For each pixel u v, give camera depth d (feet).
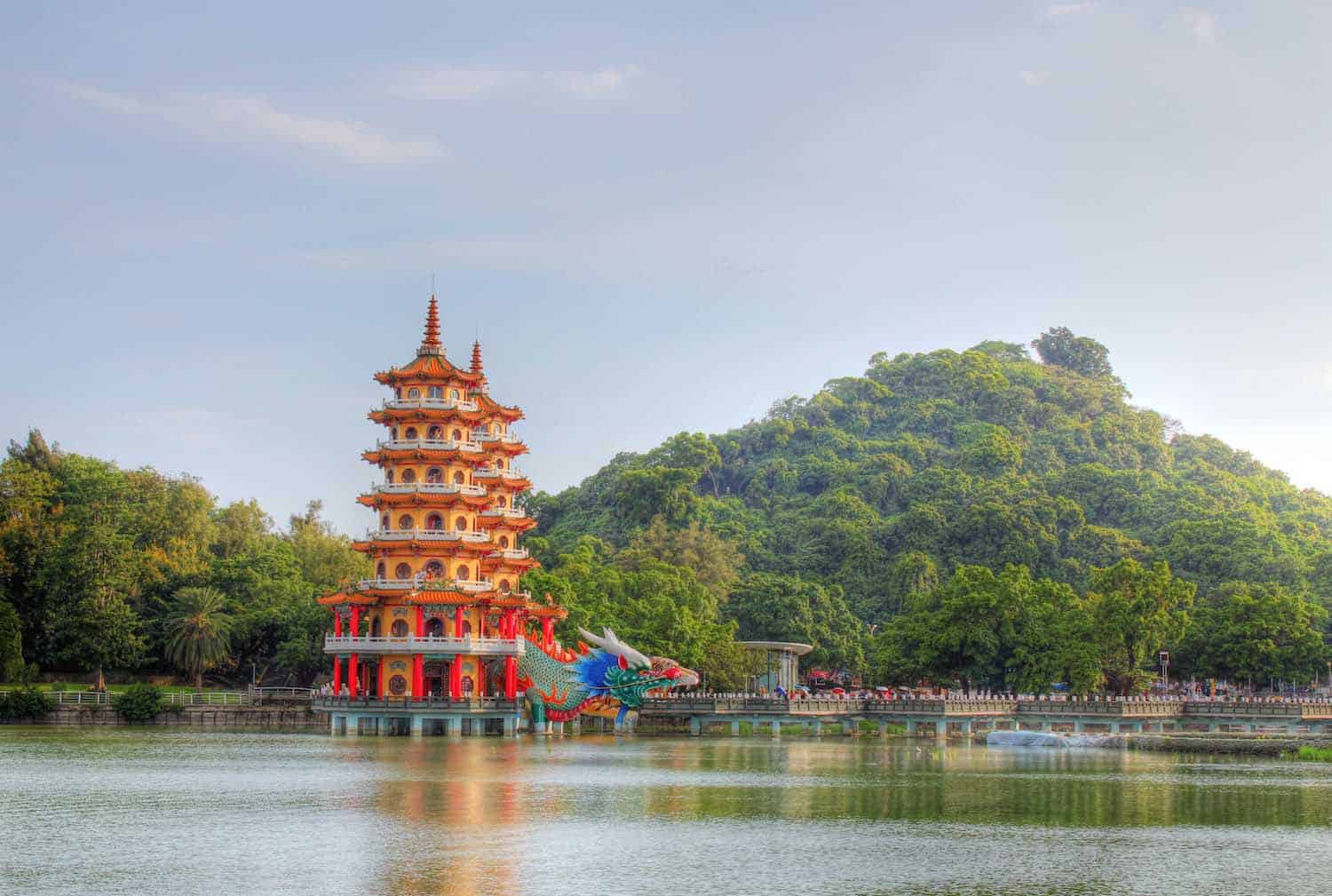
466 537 496.64
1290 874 226.17
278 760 382.01
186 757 389.80
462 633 483.92
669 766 373.61
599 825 265.95
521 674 493.36
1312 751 430.20
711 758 400.26
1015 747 459.32
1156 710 519.60
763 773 359.87
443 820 270.46
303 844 243.19
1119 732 511.40
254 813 277.23
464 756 400.26
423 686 486.38
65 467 647.15
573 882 213.66
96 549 589.73
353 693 482.69
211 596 585.63
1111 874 225.35
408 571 492.54
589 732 513.45
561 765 375.45
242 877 214.69
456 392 516.73
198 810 281.95
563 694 488.44
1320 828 272.72
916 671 557.74
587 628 553.23
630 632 554.46
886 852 241.76
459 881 213.05
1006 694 577.84
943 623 550.77
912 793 319.27
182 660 574.56
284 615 600.80
